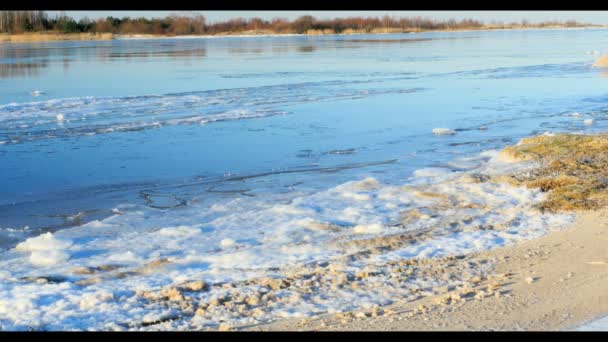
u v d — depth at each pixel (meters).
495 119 23.88
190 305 7.46
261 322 6.89
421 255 9.18
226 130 21.66
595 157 15.26
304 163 16.86
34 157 17.53
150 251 9.95
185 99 29.61
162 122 23.08
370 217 11.41
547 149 16.16
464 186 13.28
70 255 9.78
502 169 14.71
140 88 34.88
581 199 11.88
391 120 23.80
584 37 119.06
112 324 6.92
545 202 11.73
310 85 36.06
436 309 7.05
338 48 81.56
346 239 10.09
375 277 8.27
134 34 157.00
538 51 70.06
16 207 12.95
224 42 111.31
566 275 8.00
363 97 30.55
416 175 14.99
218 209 12.59
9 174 15.70
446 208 11.90
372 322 6.74
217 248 10.05
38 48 87.56
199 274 8.62
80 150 18.44
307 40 115.69
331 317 6.95
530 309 6.94
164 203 13.19
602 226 10.14
